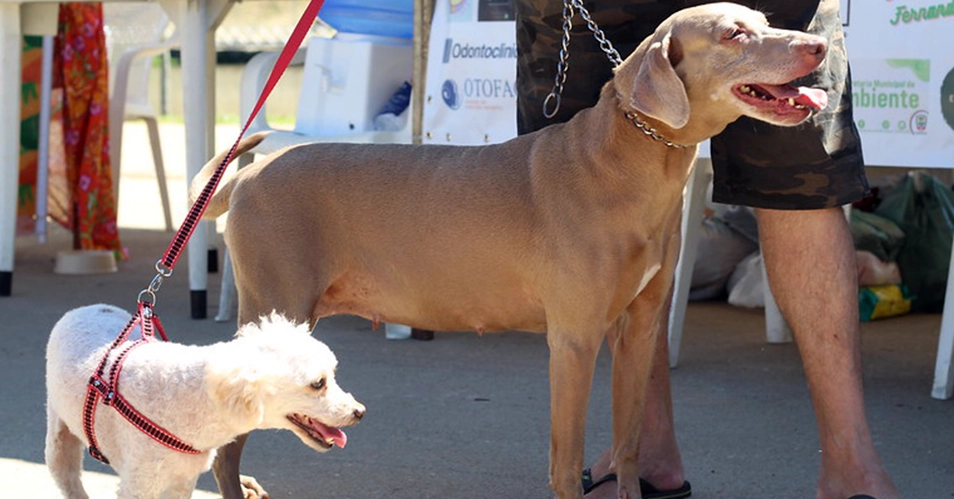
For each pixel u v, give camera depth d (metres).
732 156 3.74
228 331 6.37
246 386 2.89
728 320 6.68
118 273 8.08
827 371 3.76
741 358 5.83
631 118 3.34
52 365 3.34
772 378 5.46
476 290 3.62
